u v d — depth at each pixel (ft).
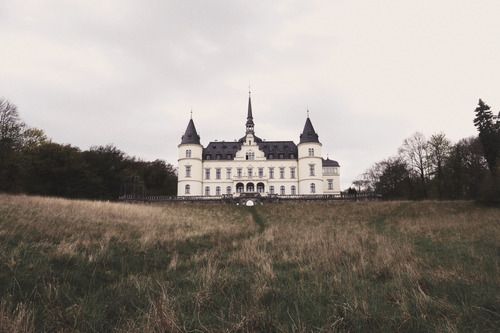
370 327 14.56
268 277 22.47
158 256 31.19
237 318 14.93
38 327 14.21
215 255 33.06
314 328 14.17
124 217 58.29
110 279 23.08
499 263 26.09
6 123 141.28
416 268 23.95
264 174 203.51
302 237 42.83
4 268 21.74
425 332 13.91
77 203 71.00
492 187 103.30
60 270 23.21
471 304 16.28
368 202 127.65
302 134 205.46
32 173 153.89
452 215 86.38
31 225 37.32
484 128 141.59
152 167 265.54
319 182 194.59
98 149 218.59
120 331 13.73
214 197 160.56
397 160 215.72
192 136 201.87
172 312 14.97
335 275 22.00
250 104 225.76
